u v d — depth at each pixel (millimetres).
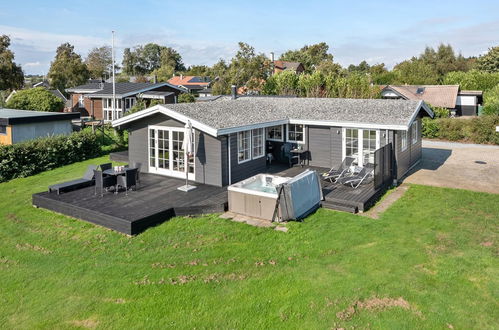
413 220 10547
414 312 6320
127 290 7250
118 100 36719
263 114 16703
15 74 43469
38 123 21172
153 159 15383
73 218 11281
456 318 6145
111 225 10266
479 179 15172
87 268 8211
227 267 8008
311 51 79125
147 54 117625
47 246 9445
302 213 10914
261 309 6527
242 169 14625
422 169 17281
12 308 6875
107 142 22344
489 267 7723
